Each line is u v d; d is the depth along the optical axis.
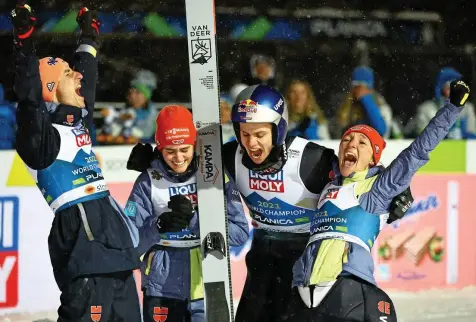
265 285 7.99
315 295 6.93
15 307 10.39
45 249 10.55
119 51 12.35
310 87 12.62
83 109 7.36
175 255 7.64
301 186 7.59
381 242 11.52
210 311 7.20
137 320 7.21
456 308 11.01
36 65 6.63
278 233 7.98
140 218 7.59
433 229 11.75
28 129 6.78
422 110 13.17
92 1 12.39
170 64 12.48
